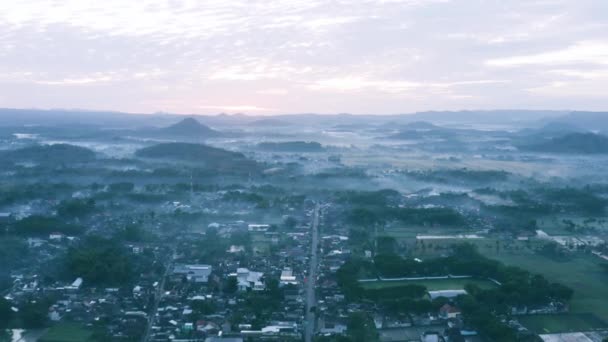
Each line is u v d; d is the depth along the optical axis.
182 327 177.12
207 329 176.12
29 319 176.75
